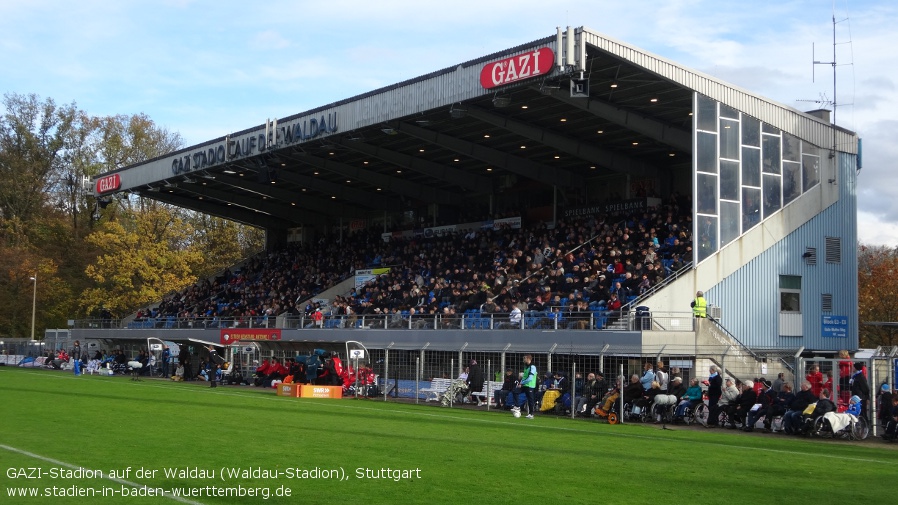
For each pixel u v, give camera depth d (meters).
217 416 25.59
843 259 41.31
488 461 16.86
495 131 45.38
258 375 45.84
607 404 27.64
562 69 33.12
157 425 22.28
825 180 41.22
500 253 50.44
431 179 58.62
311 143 47.53
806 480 15.41
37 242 89.88
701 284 36.78
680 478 15.27
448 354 37.94
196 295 71.50
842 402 26.22
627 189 51.53
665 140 41.47
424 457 17.19
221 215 71.62
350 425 23.69
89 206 93.06
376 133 46.19
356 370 38.12
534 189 55.84
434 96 39.62
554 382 31.36
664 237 43.22
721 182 37.66
